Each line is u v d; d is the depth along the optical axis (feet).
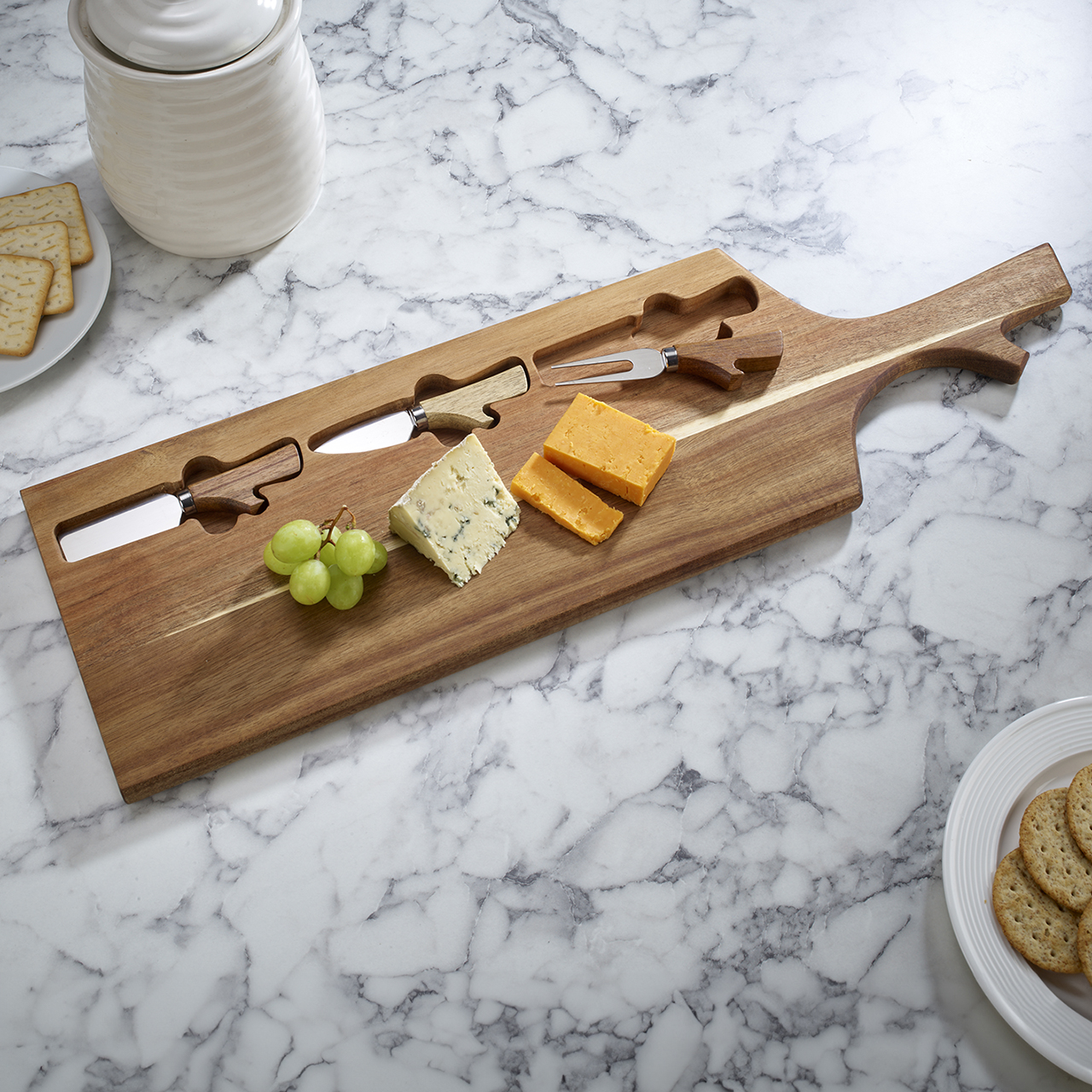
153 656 3.64
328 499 3.98
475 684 3.76
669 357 4.23
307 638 3.67
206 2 3.76
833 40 5.64
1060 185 5.12
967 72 5.52
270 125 4.14
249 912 3.36
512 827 3.51
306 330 4.66
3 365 4.20
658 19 5.68
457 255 4.89
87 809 3.52
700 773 3.61
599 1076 3.15
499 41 5.62
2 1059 3.15
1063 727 3.40
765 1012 3.23
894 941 3.34
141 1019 3.20
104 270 4.46
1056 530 4.14
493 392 4.27
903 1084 3.14
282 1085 3.12
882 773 3.62
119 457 4.07
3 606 3.93
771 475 4.05
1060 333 4.65
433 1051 3.17
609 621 3.91
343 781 3.58
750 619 3.92
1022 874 3.18
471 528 3.80
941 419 4.42
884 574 4.03
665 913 3.38
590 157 5.22
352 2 5.68
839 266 4.87
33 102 5.25
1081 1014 3.03
